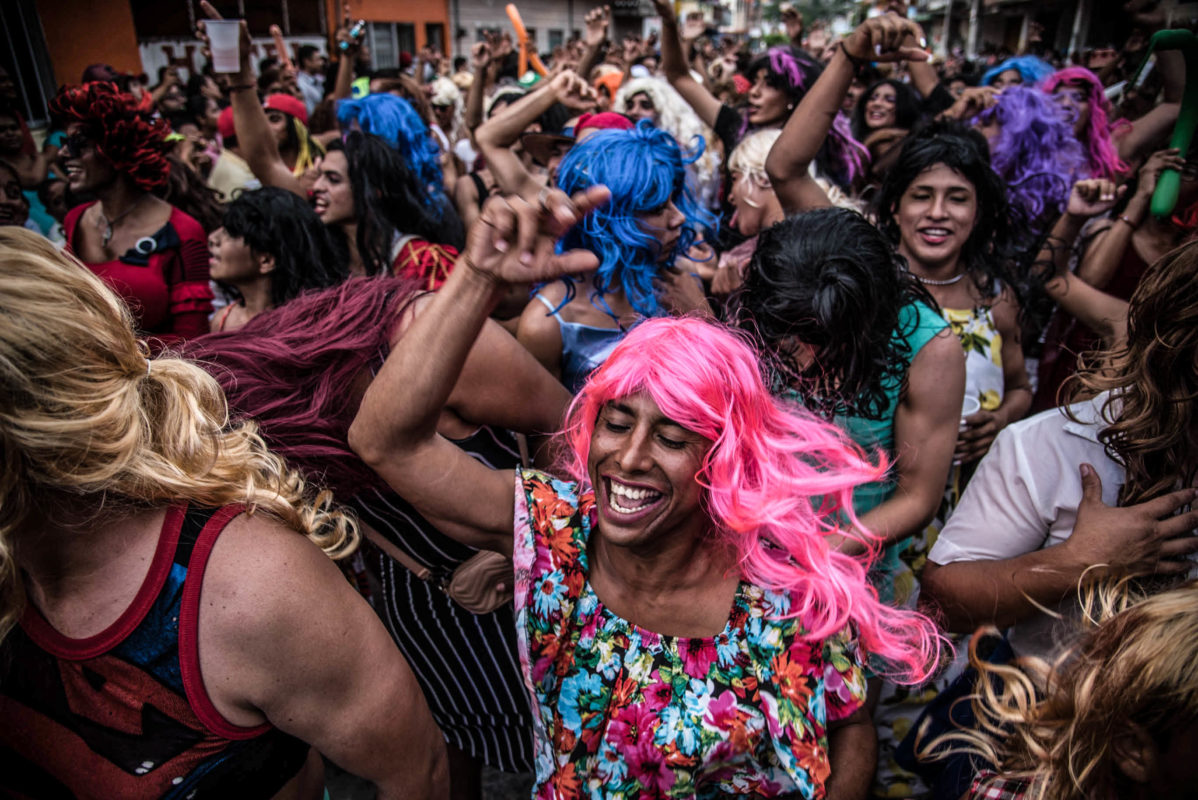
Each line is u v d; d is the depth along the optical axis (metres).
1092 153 4.55
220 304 4.04
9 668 0.91
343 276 2.73
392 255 3.10
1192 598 0.85
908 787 1.95
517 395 1.59
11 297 0.76
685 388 1.00
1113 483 1.35
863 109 4.72
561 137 3.67
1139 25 6.20
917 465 1.77
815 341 1.59
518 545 1.21
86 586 0.89
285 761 1.00
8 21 8.26
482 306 1.13
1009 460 1.45
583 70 6.02
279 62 8.16
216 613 0.88
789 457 1.15
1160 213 2.47
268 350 1.44
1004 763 1.12
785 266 1.59
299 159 5.12
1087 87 4.51
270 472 1.04
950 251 2.24
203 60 14.78
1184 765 0.82
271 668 0.91
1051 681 1.06
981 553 1.48
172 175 3.96
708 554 1.16
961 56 19.73
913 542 2.13
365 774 1.04
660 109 4.95
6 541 0.81
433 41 25.17
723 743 1.09
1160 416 1.21
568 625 1.18
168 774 0.91
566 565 1.18
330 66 8.73
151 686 0.89
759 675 1.11
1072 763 0.93
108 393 0.82
